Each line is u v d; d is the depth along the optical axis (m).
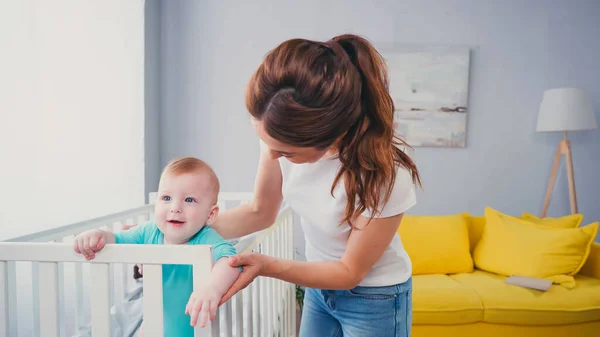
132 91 2.67
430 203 3.13
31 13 2.45
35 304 1.11
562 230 2.41
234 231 1.19
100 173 2.62
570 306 2.13
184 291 0.97
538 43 3.10
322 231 1.02
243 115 3.04
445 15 3.06
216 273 0.78
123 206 2.67
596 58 3.11
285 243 1.93
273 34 3.04
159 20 2.98
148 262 0.79
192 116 3.04
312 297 1.18
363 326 1.04
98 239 0.80
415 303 2.13
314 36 3.04
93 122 2.60
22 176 2.47
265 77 0.76
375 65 0.83
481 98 3.12
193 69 3.03
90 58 2.59
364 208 0.87
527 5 3.09
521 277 2.30
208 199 1.10
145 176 2.71
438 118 3.07
